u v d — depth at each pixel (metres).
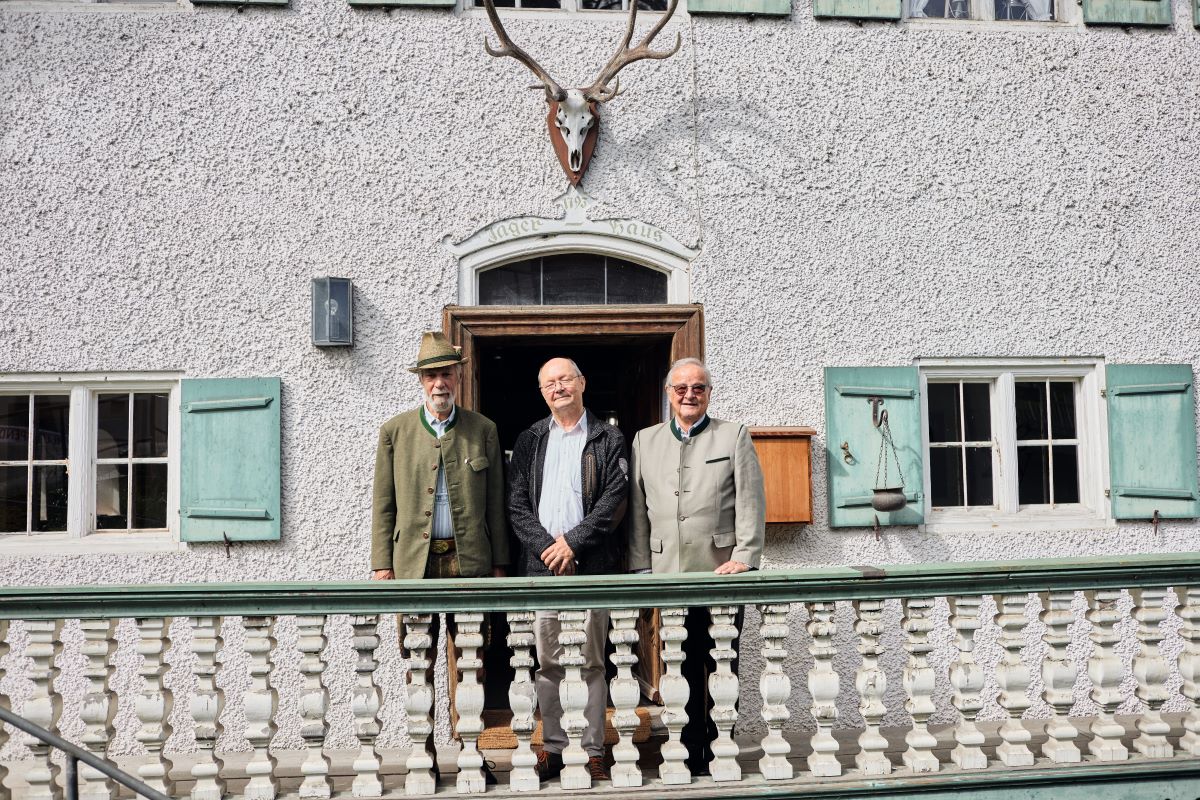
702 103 5.12
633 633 3.74
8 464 4.80
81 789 3.56
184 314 4.81
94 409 4.86
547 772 3.93
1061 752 3.93
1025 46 5.34
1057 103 5.36
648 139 5.08
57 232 4.78
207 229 4.84
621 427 5.96
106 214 4.80
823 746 3.84
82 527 4.78
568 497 4.07
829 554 5.05
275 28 4.92
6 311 4.74
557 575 3.94
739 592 3.76
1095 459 5.32
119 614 3.59
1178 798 3.93
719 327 5.06
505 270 5.06
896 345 5.17
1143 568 3.97
